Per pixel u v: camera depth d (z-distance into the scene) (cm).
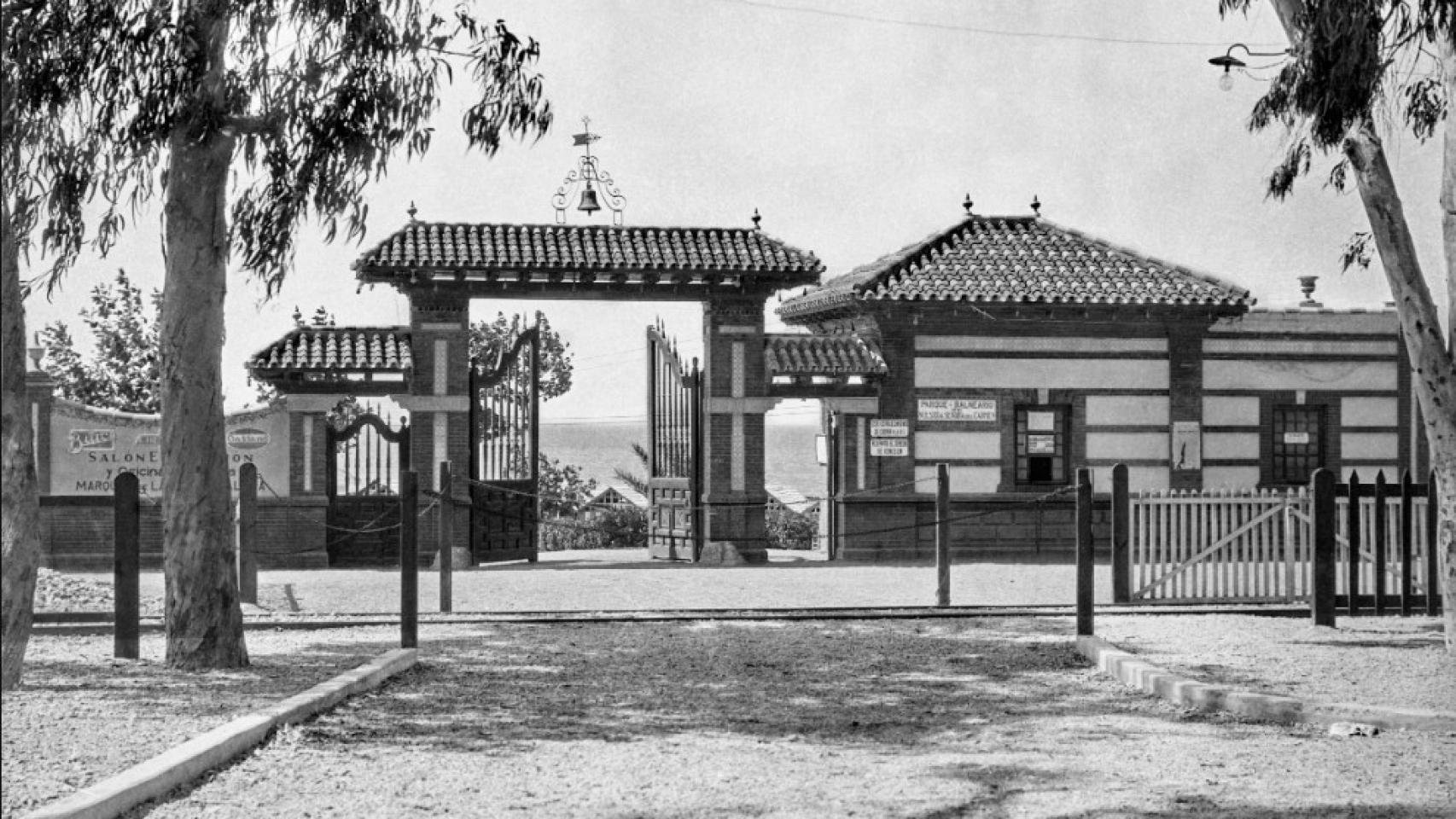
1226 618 1838
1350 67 1403
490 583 2364
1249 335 2975
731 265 2712
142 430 2578
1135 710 1220
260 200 1502
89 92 1466
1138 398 2923
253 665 1436
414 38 1516
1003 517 2875
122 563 1482
